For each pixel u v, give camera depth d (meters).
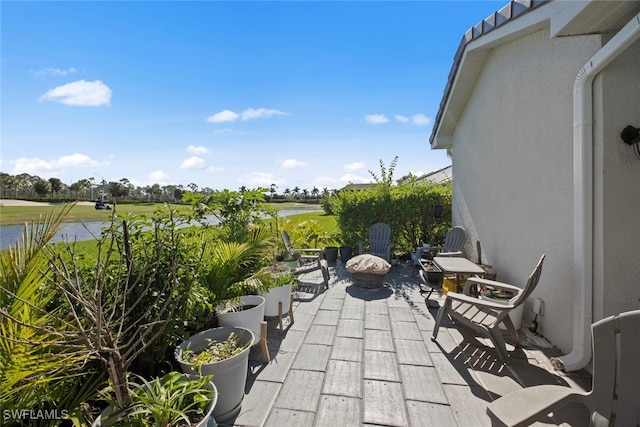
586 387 2.41
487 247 4.75
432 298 4.62
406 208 7.60
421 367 2.72
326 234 8.51
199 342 2.45
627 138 2.38
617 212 2.44
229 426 2.04
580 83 2.52
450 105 6.01
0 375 1.36
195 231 3.28
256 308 2.92
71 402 1.76
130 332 2.24
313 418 2.11
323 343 3.20
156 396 1.61
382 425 2.04
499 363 2.77
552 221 3.05
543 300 3.20
